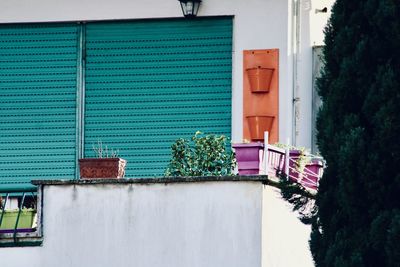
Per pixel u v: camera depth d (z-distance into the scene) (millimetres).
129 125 32375
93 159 29094
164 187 28078
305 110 32094
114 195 28125
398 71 26453
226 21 32406
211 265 27891
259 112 32125
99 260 28031
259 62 32219
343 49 26953
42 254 28047
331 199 26984
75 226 28094
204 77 32344
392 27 26469
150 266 27969
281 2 32281
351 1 27000
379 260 26359
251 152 28922
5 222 28734
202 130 32219
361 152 26438
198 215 27984
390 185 26375
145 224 28047
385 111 26281
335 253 26562
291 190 27406
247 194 27922
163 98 32375
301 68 32188
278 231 28375
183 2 32312
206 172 29750
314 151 32000
